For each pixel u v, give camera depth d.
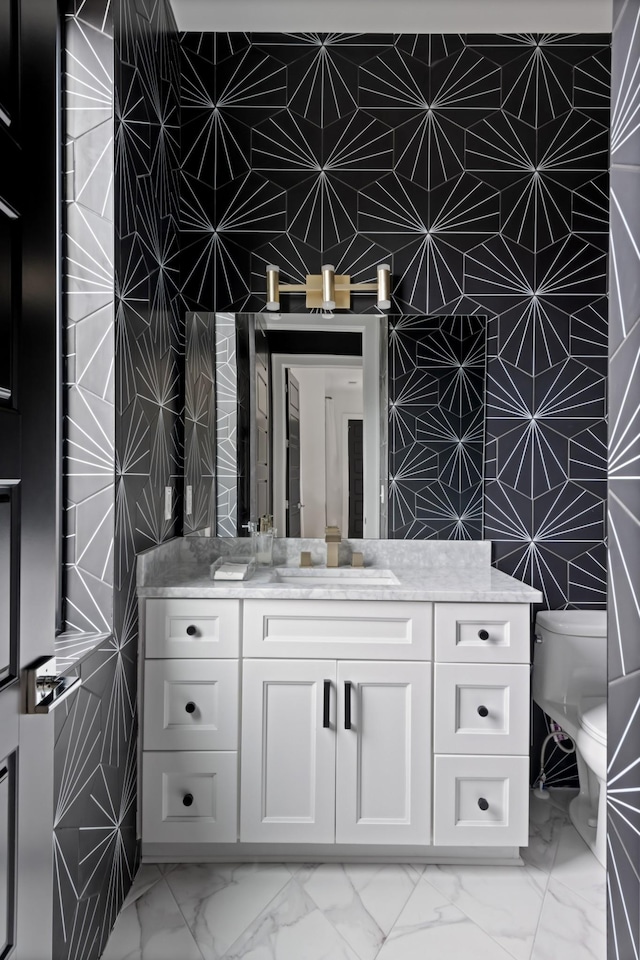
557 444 2.29
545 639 2.12
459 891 1.70
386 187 2.30
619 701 0.97
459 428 2.29
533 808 2.15
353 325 2.29
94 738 1.44
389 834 1.79
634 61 0.96
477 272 2.30
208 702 1.82
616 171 1.01
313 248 2.30
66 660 1.28
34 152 0.90
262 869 1.80
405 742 1.80
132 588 1.75
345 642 1.80
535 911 1.62
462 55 2.29
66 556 1.58
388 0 2.11
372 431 2.29
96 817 1.45
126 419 1.67
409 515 2.29
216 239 2.29
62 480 1.58
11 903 0.83
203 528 2.28
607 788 1.00
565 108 2.30
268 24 2.23
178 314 2.25
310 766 1.80
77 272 1.57
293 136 2.29
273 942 1.50
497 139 2.30
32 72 0.90
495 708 1.80
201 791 1.81
